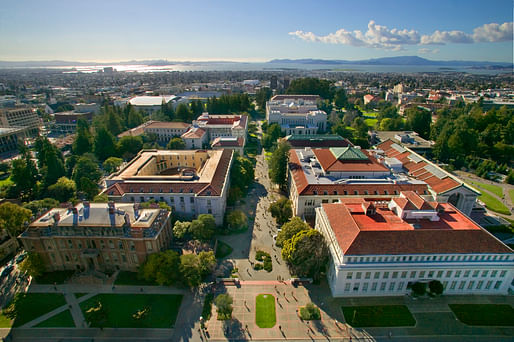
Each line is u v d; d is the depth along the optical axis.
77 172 170.12
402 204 101.75
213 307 91.06
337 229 99.44
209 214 121.69
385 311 89.50
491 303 92.75
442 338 81.75
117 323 85.94
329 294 96.12
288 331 83.56
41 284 100.56
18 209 114.75
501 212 149.25
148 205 121.06
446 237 91.62
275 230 132.12
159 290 97.69
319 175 145.62
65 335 82.75
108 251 102.75
